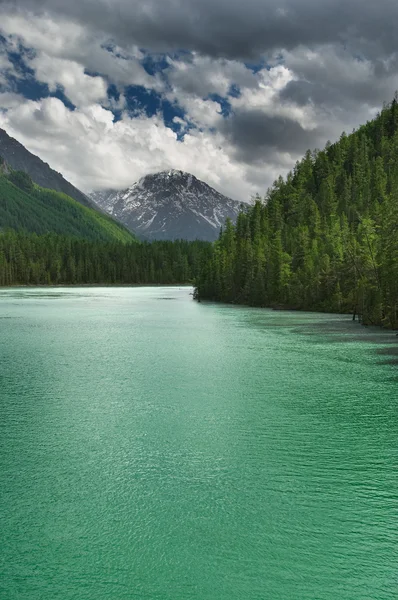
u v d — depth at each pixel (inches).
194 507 766.5
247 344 2396.7
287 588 585.0
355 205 7071.9
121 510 757.3
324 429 1123.3
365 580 598.9
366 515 743.7
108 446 1021.8
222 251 6899.6
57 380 1615.4
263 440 1056.8
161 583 593.0
